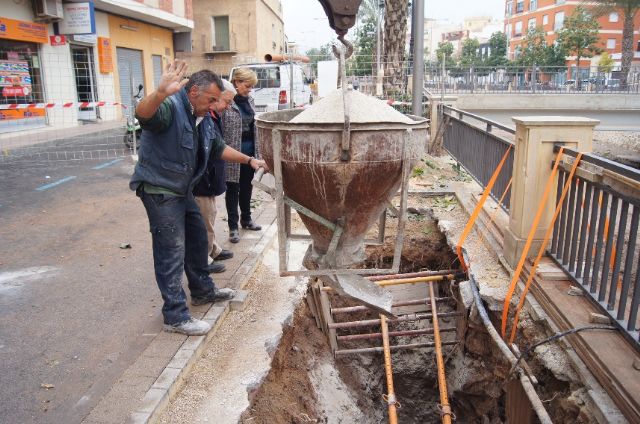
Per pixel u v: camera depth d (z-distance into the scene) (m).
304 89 16.55
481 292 4.58
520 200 4.64
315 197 3.11
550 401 3.56
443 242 6.73
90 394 3.14
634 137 22.69
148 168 3.53
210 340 3.87
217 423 2.99
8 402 3.07
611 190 3.53
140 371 3.32
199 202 4.75
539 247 4.64
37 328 3.97
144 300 4.44
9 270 5.11
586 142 4.41
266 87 14.59
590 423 2.99
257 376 3.44
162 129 3.43
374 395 6.18
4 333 3.89
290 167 3.02
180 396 3.23
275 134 2.97
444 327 6.35
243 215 6.21
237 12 29.20
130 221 6.80
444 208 7.22
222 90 3.57
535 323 4.05
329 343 5.64
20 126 15.39
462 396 5.55
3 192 8.41
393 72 13.64
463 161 8.57
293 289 4.81
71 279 4.89
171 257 3.71
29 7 15.40
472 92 19.80
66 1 16.33
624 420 2.80
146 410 2.94
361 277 3.66
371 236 6.69
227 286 4.60
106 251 5.65
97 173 10.09
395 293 6.63
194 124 3.60
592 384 3.12
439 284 6.67
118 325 3.99
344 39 2.95
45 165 10.92
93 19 16.52
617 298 4.08
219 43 30.23
